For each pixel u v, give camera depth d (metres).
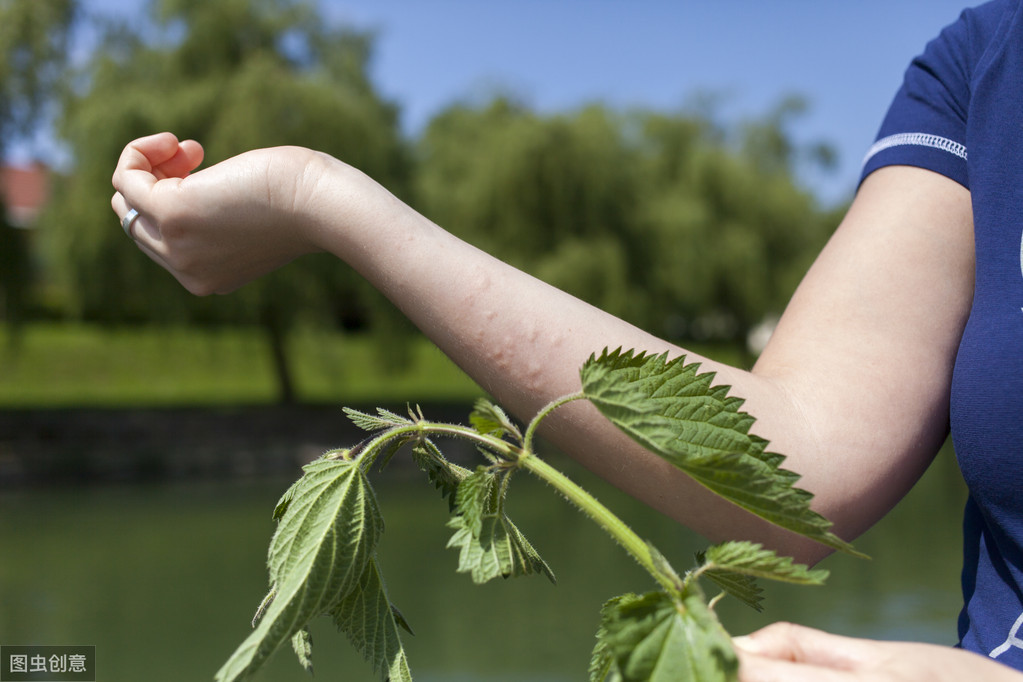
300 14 18.53
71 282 15.74
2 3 15.89
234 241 0.67
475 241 19.59
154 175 0.75
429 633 6.46
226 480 16.38
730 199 23.61
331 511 0.47
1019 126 0.70
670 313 22.69
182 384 24.53
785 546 0.63
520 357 0.61
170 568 9.12
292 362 26.11
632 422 0.43
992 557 0.68
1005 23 0.75
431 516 11.80
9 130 15.99
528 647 6.05
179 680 5.50
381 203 0.64
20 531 11.24
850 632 6.07
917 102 0.79
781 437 0.63
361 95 18.92
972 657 0.44
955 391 0.68
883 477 0.65
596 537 10.39
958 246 0.74
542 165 19.70
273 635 0.44
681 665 0.39
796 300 0.76
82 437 16.41
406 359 18.23
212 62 17.47
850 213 0.80
